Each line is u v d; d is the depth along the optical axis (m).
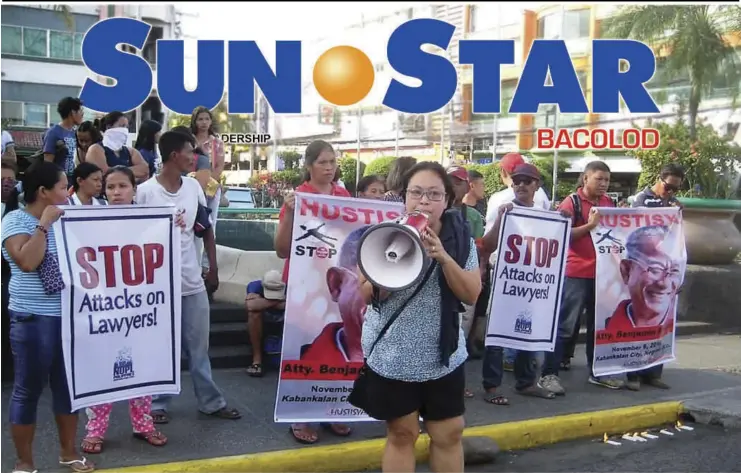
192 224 5.01
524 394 6.15
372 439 4.92
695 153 14.83
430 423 3.44
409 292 3.33
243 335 7.11
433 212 3.36
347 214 4.86
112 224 4.25
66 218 4.08
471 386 6.33
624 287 6.30
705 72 19.33
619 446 5.33
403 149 28.80
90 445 4.47
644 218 6.35
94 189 4.64
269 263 7.86
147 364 4.43
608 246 6.20
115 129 7.23
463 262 3.38
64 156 7.39
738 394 6.40
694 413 5.90
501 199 6.22
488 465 4.88
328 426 5.11
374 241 3.19
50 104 24.81
